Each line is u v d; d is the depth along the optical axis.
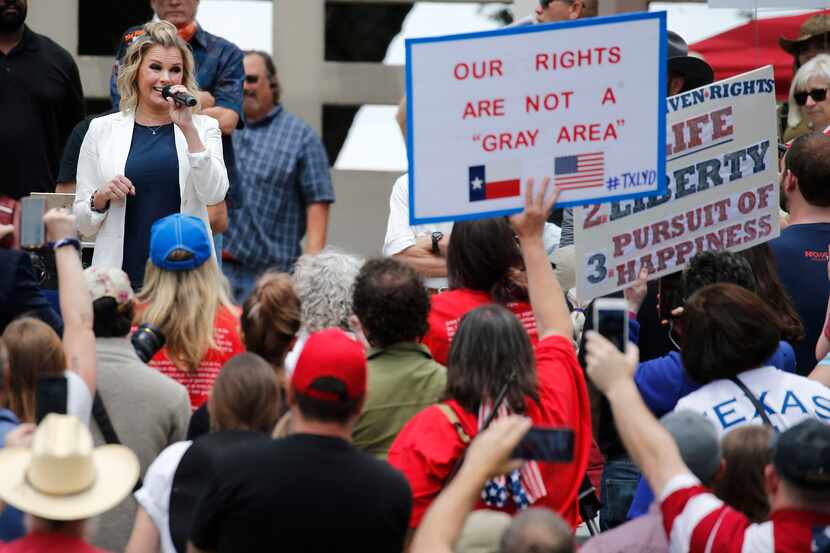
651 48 10.19
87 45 21.31
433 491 9.38
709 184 11.99
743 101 12.05
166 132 14.05
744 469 8.69
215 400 9.34
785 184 12.96
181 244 11.18
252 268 18.56
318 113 21.52
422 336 10.27
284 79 21.48
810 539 7.91
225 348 11.30
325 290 11.45
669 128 11.89
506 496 9.52
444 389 9.93
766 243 12.19
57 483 7.72
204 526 8.18
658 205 11.82
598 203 10.24
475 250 11.08
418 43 10.02
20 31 16.62
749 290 11.05
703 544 8.01
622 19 10.15
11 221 11.57
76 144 15.39
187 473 9.20
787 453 7.99
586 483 11.70
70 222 10.04
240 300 18.48
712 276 11.19
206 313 11.18
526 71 10.10
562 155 10.17
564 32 10.12
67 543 7.78
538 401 9.56
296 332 10.61
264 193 18.64
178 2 16.31
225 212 15.34
